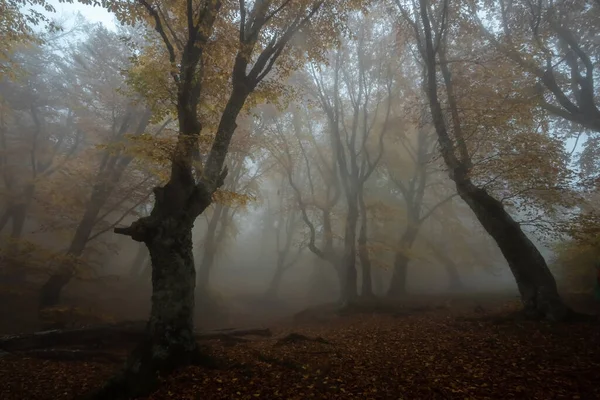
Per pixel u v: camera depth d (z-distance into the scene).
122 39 9.49
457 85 15.49
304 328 15.55
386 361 8.06
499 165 12.34
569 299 15.19
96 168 17.92
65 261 14.59
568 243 16.67
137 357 7.13
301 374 7.18
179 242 8.00
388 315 16.83
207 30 8.95
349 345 10.09
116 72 18.39
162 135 17.52
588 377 6.37
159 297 7.58
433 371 7.15
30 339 10.48
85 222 16.28
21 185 21.38
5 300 16.30
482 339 9.39
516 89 14.29
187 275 7.93
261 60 9.98
